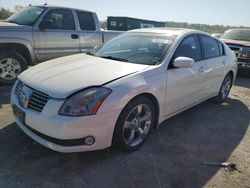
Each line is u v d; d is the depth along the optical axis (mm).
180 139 3787
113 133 2986
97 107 2730
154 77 3354
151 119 3479
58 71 3242
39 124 2785
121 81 2984
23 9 6812
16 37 5797
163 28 4629
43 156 3068
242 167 3189
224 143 3795
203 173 2996
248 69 8797
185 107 4234
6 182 2604
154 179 2814
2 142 3320
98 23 7512
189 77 4008
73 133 2672
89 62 3604
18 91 3312
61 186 2604
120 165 3006
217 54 5109
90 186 2635
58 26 6586
